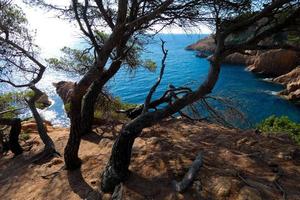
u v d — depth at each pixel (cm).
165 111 799
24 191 971
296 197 647
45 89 4612
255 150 957
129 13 1180
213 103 2041
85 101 1381
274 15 799
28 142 1474
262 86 4466
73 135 988
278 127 1576
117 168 809
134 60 1545
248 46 758
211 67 790
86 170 994
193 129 1274
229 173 748
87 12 1225
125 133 797
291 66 4956
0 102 1692
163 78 5394
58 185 938
